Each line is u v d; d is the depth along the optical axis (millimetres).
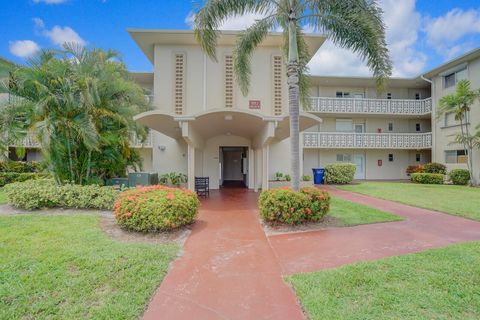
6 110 8703
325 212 6871
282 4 7504
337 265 4262
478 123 15914
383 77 7520
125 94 10203
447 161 18391
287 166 14500
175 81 13867
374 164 22062
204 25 7500
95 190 8070
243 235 5969
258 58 14094
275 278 3844
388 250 4902
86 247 4660
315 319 2773
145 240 5418
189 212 6340
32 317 2775
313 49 14133
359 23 7152
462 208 8430
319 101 20016
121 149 11195
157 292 3424
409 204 9469
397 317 2750
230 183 18516
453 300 3035
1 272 3652
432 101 19531
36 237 5164
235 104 13914
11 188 8391
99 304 3033
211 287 3574
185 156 14375
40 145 8625
